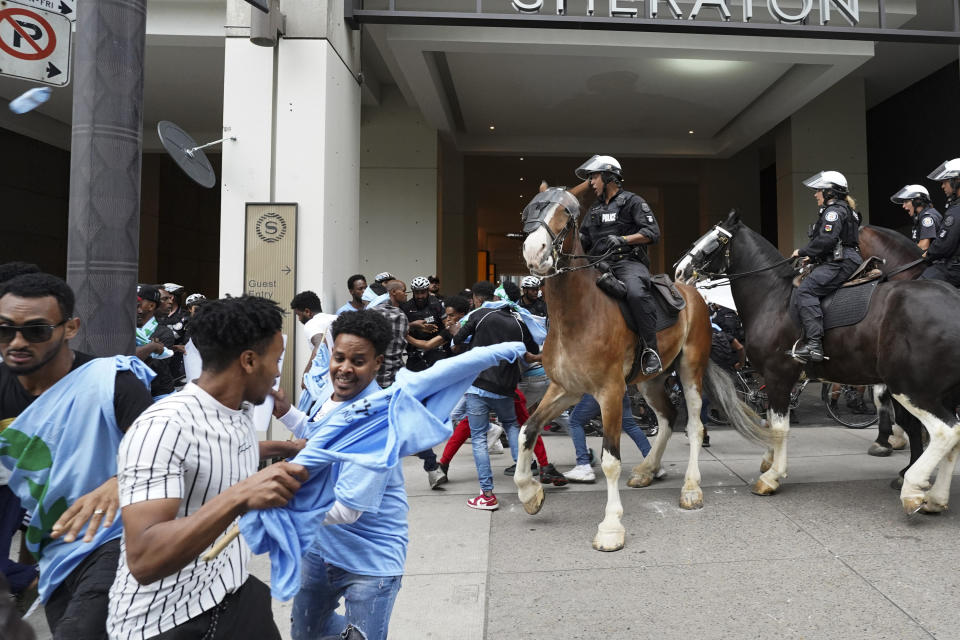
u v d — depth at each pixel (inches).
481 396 183.3
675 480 207.3
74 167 106.7
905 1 339.3
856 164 512.4
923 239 213.8
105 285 105.4
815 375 189.0
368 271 484.7
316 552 78.2
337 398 84.3
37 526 74.0
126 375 76.1
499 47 341.4
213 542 54.8
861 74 503.2
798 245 514.6
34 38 109.3
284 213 256.2
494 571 139.1
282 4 259.9
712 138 583.8
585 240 186.9
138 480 52.5
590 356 159.0
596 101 488.1
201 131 550.6
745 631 110.1
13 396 78.9
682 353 188.5
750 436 190.9
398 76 402.0
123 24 106.8
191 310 262.2
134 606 57.1
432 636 112.1
